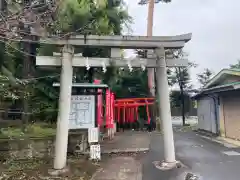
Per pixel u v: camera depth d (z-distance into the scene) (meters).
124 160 8.22
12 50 8.60
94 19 9.38
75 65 7.39
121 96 20.81
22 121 9.92
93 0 9.72
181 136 14.58
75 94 8.98
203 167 7.20
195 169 6.99
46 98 12.34
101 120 12.64
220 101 14.05
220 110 14.02
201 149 10.06
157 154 9.09
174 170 6.92
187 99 30.84
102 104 13.63
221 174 6.47
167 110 7.53
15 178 6.26
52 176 6.46
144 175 6.52
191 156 8.70
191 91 26.75
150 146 10.74
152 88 19.38
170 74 25.23
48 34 6.52
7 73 8.52
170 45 7.41
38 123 11.49
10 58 9.02
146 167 7.30
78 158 8.40
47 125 11.43
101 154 9.16
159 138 13.35
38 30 6.07
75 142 8.98
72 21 7.26
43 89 11.97
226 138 13.21
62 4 6.12
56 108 12.36
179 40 7.36
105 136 13.26
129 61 7.54
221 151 9.59
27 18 5.25
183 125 23.28
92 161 8.05
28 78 9.84
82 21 7.55
